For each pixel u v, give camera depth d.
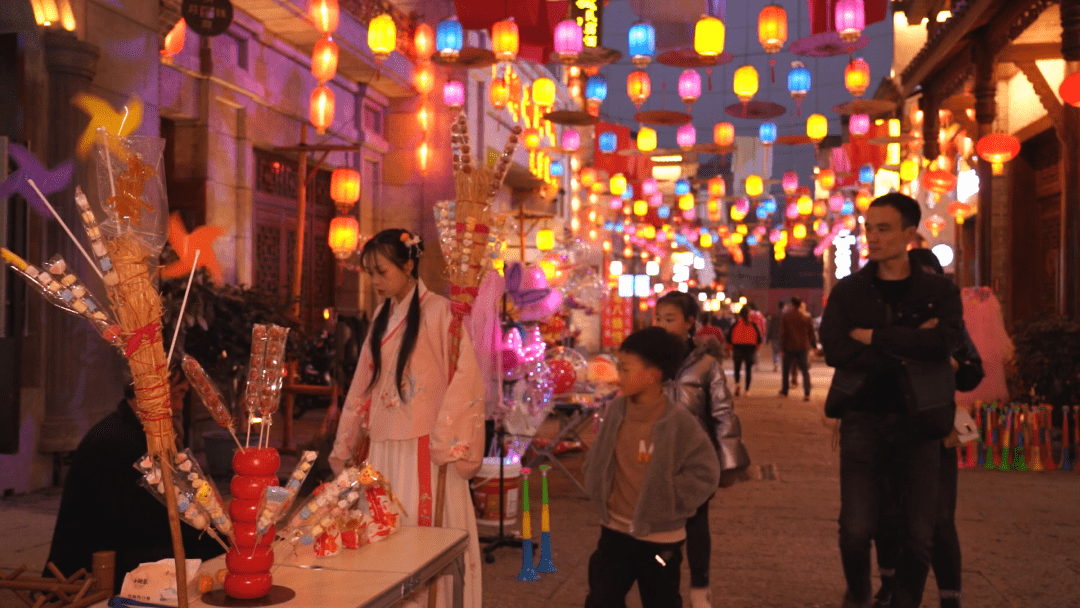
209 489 2.23
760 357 36.59
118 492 3.49
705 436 3.29
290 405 9.48
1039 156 15.23
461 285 3.70
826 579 5.16
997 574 5.21
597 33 10.52
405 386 3.55
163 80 9.92
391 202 15.84
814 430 11.95
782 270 58.56
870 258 3.82
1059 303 10.46
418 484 3.50
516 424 6.68
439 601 3.16
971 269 17.91
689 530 4.22
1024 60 11.79
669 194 30.78
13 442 5.82
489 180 3.77
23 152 6.79
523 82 20.47
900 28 20.17
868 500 3.79
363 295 14.75
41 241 7.13
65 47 7.34
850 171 19.19
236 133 11.31
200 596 2.25
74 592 2.59
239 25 11.13
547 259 11.95
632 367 3.24
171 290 7.46
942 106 15.65
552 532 6.30
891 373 3.73
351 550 2.67
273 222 12.62
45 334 7.34
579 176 24.31
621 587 3.29
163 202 2.17
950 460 4.07
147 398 2.12
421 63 12.62
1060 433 9.59
